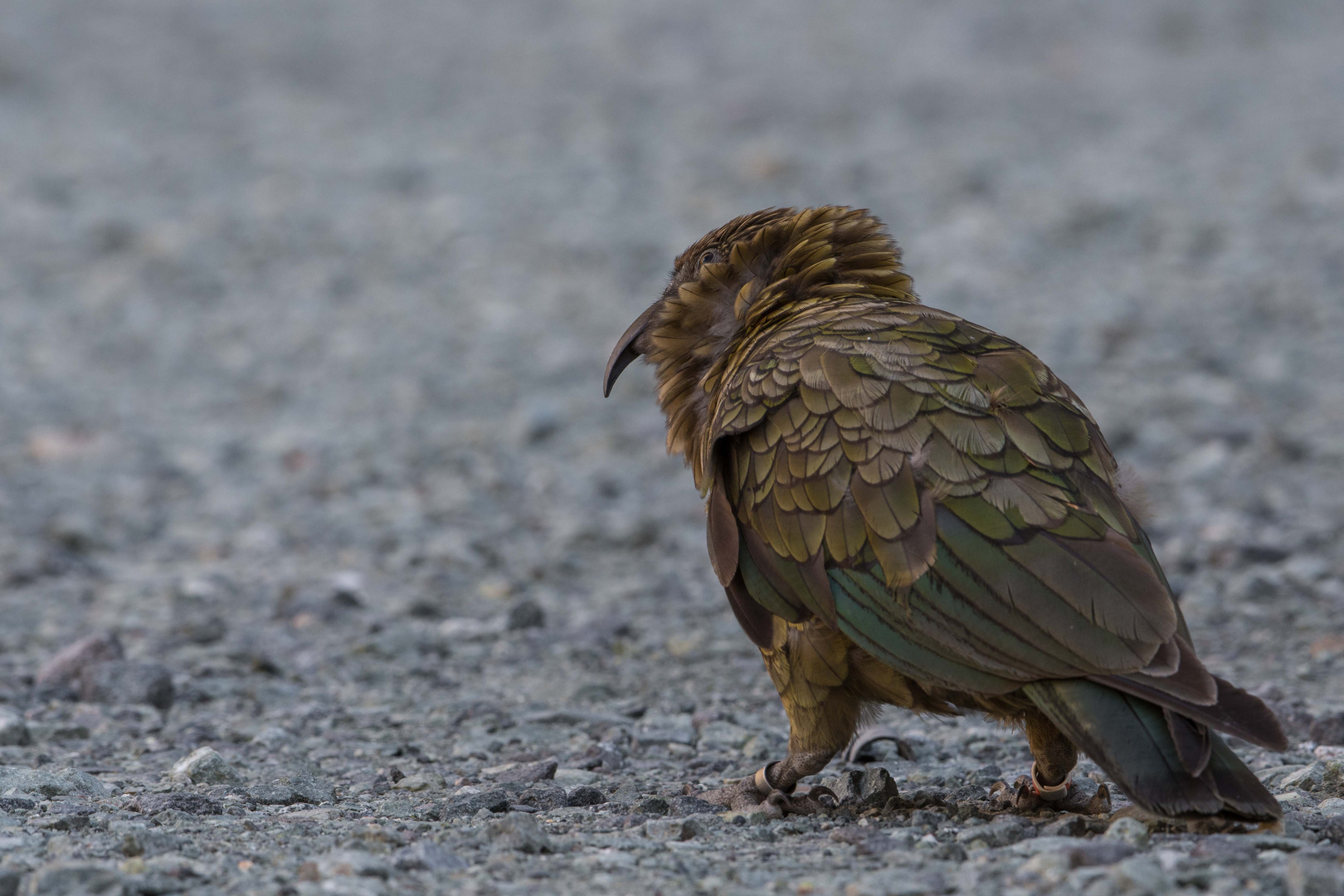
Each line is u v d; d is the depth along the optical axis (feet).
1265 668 31.60
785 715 29.45
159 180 105.09
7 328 79.05
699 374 23.40
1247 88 120.37
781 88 127.44
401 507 52.80
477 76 133.59
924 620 18.51
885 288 22.93
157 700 30.55
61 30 146.61
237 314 81.87
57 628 38.17
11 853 18.08
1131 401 61.41
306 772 25.17
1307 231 84.79
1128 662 17.21
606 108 122.01
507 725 28.71
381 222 96.27
